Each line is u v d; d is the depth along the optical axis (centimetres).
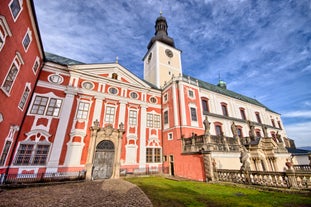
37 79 1482
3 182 1117
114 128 1789
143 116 2064
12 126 1095
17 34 902
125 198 795
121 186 1133
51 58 1819
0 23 705
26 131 1321
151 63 3189
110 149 1681
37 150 1341
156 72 2866
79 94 1700
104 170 1580
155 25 3688
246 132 2598
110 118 1828
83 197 820
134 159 1806
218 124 2309
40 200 767
